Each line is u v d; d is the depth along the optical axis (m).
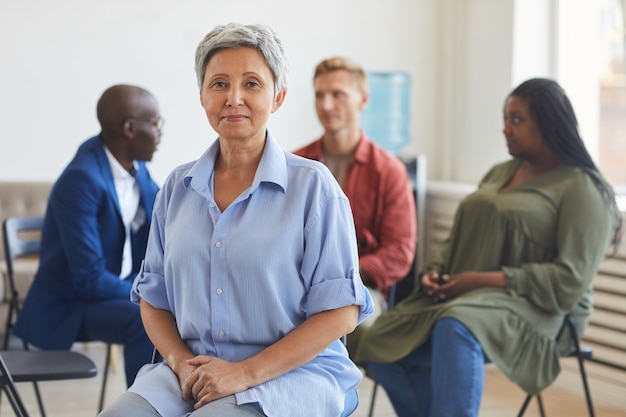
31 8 5.55
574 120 3.57
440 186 5.73
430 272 3.75
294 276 2.27
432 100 6.24
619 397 4.54
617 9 5.15
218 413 2.12
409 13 6.18
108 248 3.58
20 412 3.00
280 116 5.99
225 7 5.85
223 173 2.36
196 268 2.29
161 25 5.76
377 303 3.97
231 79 2.28
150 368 2.43
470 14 5.92
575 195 3.48
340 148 4.27
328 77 4.23
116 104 3.57
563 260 3.41
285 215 2.27
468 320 3.29
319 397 2.25
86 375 2.84
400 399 3.65
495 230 3.58
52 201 3.52
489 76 5.75
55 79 5.63
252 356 2.28
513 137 3.62
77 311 3.50
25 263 5.16
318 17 6.02
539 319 3.41
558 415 4.40
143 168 3.78
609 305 4.58
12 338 5.47
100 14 5.66
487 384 4.96
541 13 5.51
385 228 4.16
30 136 5.62
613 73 5.20
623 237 4.46
